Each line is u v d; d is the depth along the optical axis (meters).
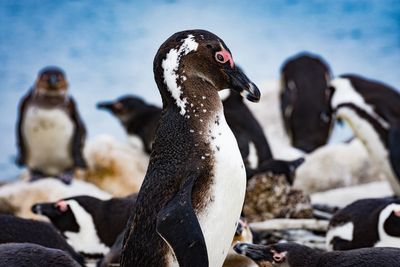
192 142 7.81
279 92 22.55
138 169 17.61
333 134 24.05
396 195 15.44
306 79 21.42
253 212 12.62
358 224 10.53
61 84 18.89
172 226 7.30
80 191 15.13
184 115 7.92
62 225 11.17
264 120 22.20
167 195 7.63
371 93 16.47
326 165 16.48
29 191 14.85
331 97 16.95
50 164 19.09
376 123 16.20
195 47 7.96
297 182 16.47
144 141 19.72
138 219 7.75
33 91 19.47
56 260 8.35
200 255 7.21
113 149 17.81
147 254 7.63
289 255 9.21
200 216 7.62
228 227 7.81
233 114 15.41
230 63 8.02
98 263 10.22
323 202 14.38
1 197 14.82
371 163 16.56
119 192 17.30
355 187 15.50
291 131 21.11
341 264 8.66
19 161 19.55
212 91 7.99
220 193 7.70
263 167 13.32
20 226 10.12
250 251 9.44
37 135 18.97
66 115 18.84
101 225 11.06
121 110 19.92
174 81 7.96
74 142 18.72
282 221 12.20
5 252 8.40
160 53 8.03
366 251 8.62
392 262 8.38
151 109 20.08
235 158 7.83
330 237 10.87
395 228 10.12
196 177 7.64
